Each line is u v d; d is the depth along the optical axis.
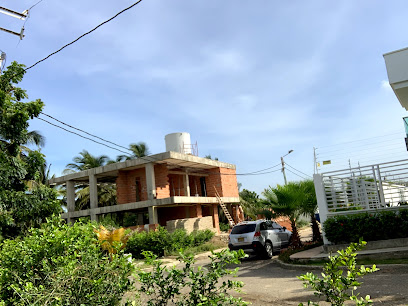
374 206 12.13
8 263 4.52
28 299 3.61
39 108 12.26
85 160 36.91
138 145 38.56
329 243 12.11
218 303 3.64
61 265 4.18
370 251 10.49
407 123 12.48
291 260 11.77
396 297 6.11
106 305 3.87
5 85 11.98
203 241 23.20
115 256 4.41
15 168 11.75
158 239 19.69
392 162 11.95
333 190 12.73
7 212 11.18
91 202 26.86
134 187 28.80
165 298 3.68
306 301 6.70
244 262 14.65
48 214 11.93
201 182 33.09
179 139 31.36
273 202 14.88
